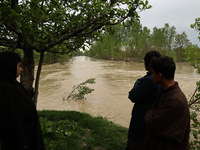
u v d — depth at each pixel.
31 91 3.75
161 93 1.73
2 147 1.54
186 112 1.52
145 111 2.07
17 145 1.51
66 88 14.81
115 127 4.70
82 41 3.76
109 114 8.69
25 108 1.63
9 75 1.59
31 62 3.67
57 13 2.86
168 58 1.62
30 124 1.71
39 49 3.28
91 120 4.98
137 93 2.08
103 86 15.43
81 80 18.64
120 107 9.74
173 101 1.50
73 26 3.37
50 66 37.50
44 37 3.24
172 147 1.49
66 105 10.35
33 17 2.53
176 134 1.47
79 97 11.72
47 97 12.14
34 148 1.78
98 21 3.18
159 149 1.56
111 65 38.44
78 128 4.34
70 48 4.07
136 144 2.04
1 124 1.49
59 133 3.87
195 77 19.66
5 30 3.04
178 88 1.61
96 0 3.24
